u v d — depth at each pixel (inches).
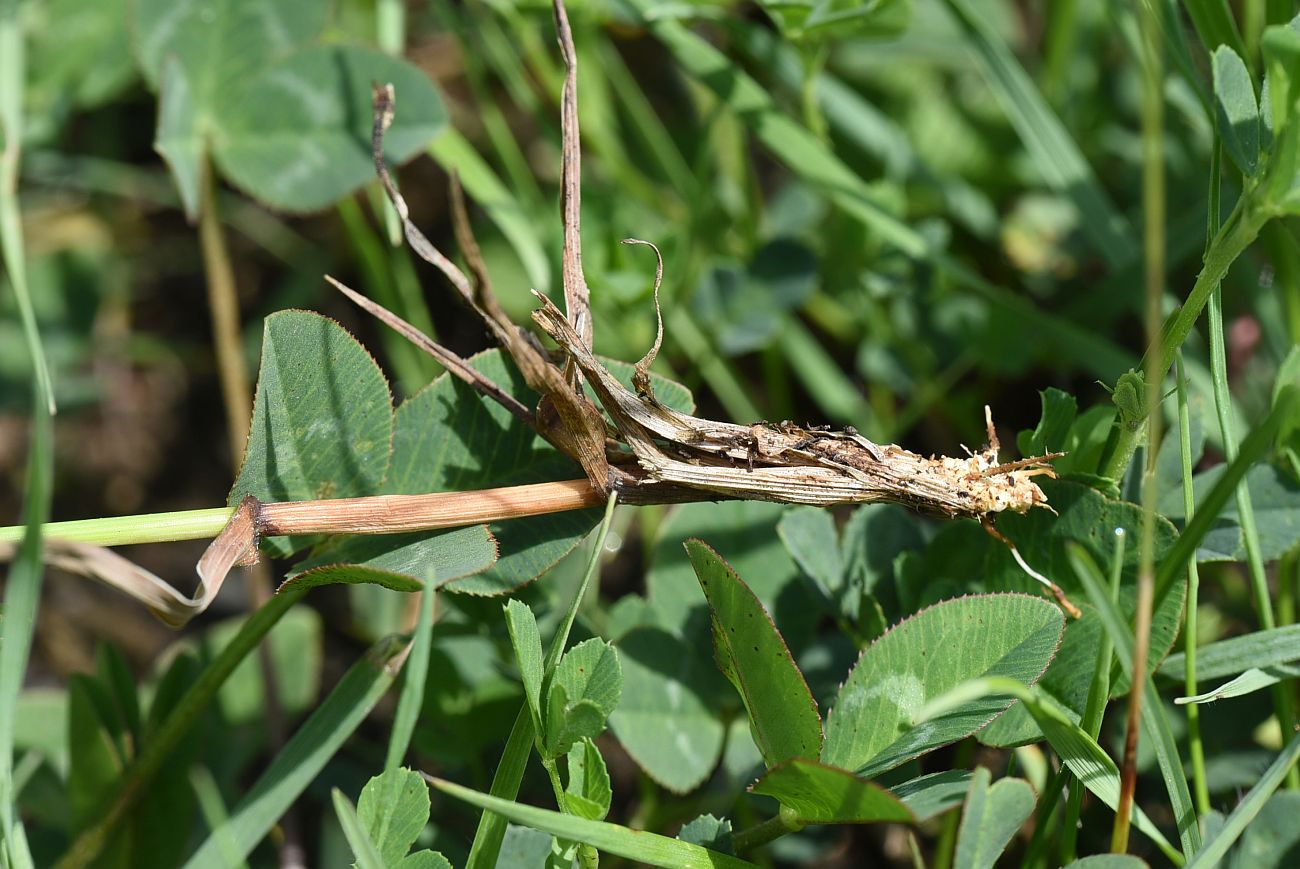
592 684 16.1
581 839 16.0
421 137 19.3
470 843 18.1
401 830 16.2
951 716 16.2
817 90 21.3
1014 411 20.9
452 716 18.0
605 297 20.2
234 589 21.4
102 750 17.4
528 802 17.9
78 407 21.8
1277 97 16.1
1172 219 20.6
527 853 16.6
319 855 18.5
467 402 16.9
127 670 17.8
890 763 16.2
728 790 18.3
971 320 20.5
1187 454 16.8
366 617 20.3
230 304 19.8
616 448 16.7
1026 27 23.9
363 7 22.9
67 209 23.7
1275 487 17.2
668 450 16.5
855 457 16.6
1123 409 16.6
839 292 20.9
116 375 23.8
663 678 17.5
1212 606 18.9
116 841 17.5
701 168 20.6
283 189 19.3
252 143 19.4
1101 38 22.1
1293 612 18.5
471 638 18.0
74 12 21.4
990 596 16.3
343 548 16.7
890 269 20.6
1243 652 17.0
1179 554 16.2
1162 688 17.4
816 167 19.7
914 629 16.4
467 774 18.3
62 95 21.5
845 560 17.6
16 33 19.6
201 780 17.7
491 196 20.1
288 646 18.8
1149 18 16.3
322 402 16.6
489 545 16.3
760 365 22.4
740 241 21.2
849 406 20.8
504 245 22.5
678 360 20.9
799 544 17.5
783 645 16.0
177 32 19.3
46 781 18.3
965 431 20.8
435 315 22.7
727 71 19.8
